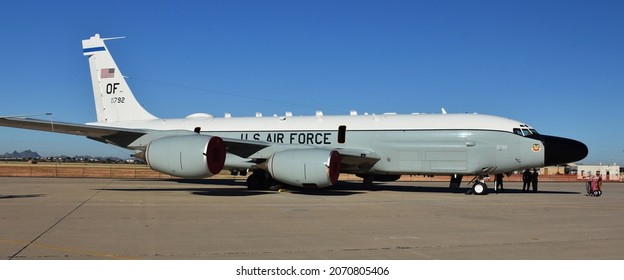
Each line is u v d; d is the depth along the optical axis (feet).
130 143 76.54
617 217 48.42
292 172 68.08
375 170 80.64
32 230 36.52
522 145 73.72
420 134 77.71
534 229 39.60
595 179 82.23
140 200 59.93
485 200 66.59
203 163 63.82
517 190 96.63
